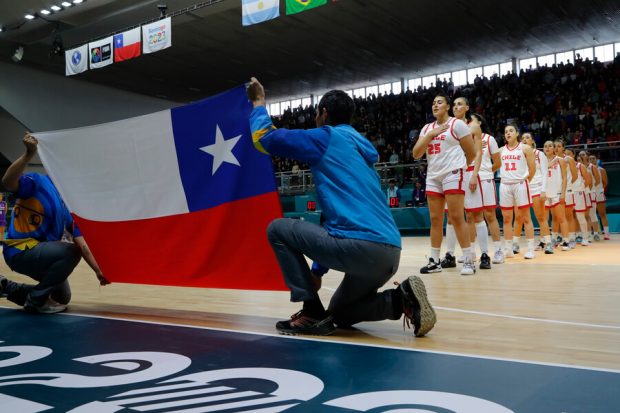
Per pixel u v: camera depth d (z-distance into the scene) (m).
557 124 16.59
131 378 1.84
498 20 16.34
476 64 21.81
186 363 2.04
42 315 3.29
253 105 2.72
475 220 5.48
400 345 2.33
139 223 3.41
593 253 7.26
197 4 14.13
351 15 15.27
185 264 3.27
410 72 22.39
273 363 2.03
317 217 13.96
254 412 1.49
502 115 18.84
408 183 14.29
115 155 3.46
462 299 3.60
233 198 3.06
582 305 3.31
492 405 1.53
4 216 15.23
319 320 2.57
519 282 4.41
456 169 4.96
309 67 20.53
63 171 3.64
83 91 21.31
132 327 2.82
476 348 2.26
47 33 16.39
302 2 8.63
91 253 3.62
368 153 2.60
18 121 19.42
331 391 1.67
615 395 1.61
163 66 19.66
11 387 1.75
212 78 21.44
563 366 1.94
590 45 19.88
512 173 6.65
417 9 14.99
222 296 4.09
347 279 2.56
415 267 6.00
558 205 7.98
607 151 12.97
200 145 3.16
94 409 1.52
